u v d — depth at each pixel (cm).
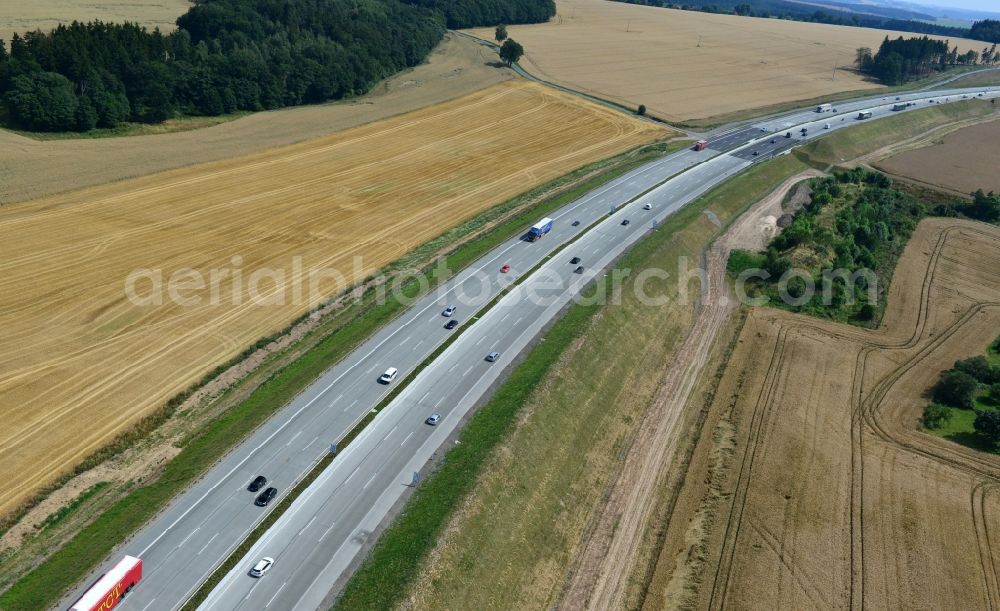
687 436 7838
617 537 6512
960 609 5772
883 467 7331
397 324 8869
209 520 5894
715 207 13362
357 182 13462
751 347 9525
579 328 8762
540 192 13662
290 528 5875
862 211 13262
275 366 8150
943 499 6925
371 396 7494
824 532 6481
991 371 8800
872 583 5966
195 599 5209
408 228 11725
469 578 5603
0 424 6931
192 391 7650
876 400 8469
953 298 10975
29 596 5212
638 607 5884
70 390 7462
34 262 9631
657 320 9762
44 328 8369
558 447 7131
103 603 4903
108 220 10975
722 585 5953
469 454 6681
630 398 8312
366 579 5444
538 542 6228
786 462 7362
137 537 5703
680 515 6756
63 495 6247
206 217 11431
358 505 6141
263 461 6538
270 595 5297
